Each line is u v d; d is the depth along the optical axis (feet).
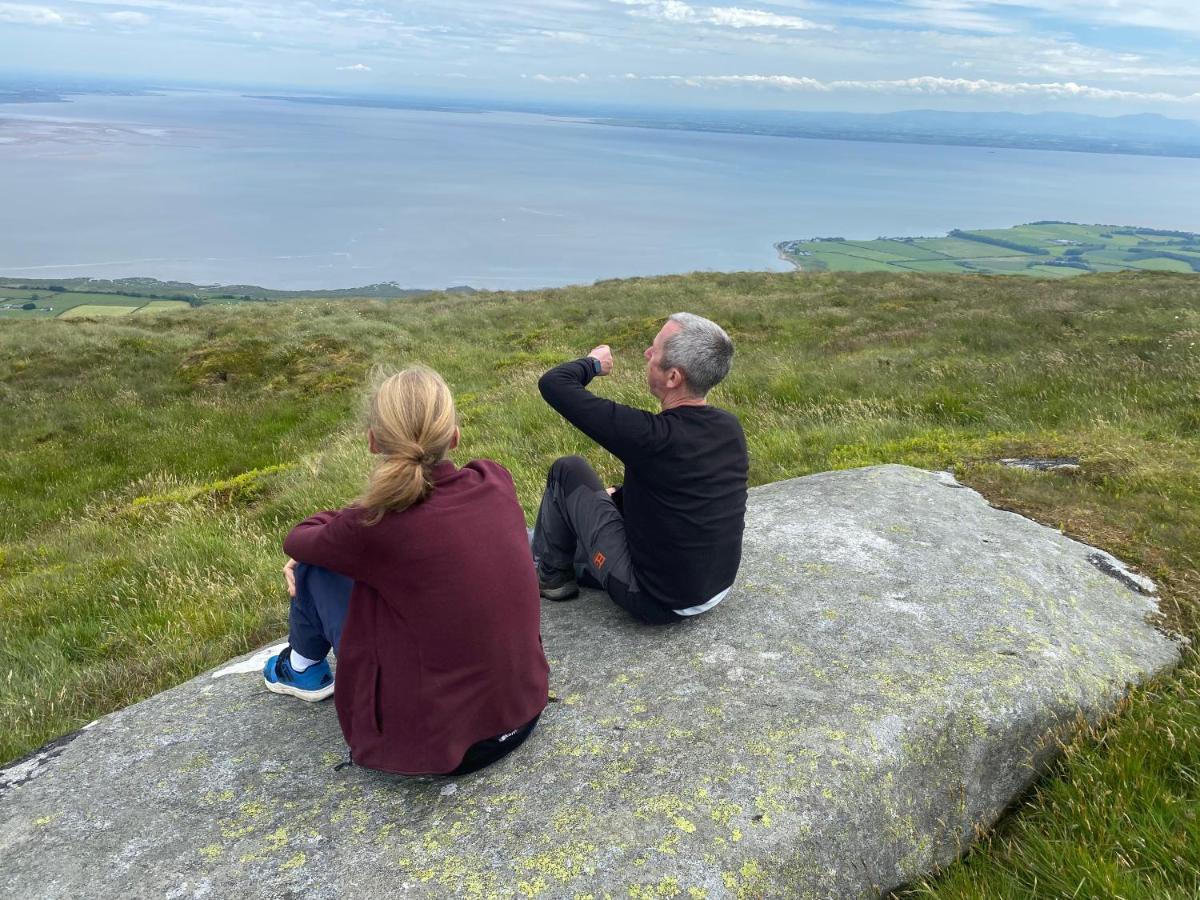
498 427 37.73
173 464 45.37
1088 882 8.54
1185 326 49.47
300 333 77.05
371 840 8.52
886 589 13.57
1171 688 11.83
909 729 9.92
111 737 10.68
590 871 7.95
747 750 9.53
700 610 12.21
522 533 9.25
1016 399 33.88
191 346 73.51
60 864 8.45
